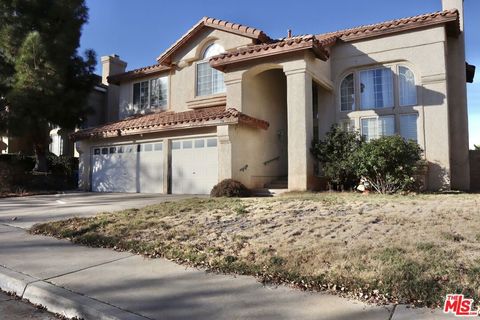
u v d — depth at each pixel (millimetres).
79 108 20781
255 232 7328
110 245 7168
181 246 6691
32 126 19344
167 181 16891
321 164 14953
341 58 17078
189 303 4504
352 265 5227
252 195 14695
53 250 6992
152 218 9109
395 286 4551
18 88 18016
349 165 13727
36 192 18031
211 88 19094
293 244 6363
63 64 19562
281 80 19219
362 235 6660
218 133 14984
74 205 13000
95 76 22297
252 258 5895
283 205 10102
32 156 23625
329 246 6078
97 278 5406
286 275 5168
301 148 14539
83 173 20078
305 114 14562
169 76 21016
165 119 17375
